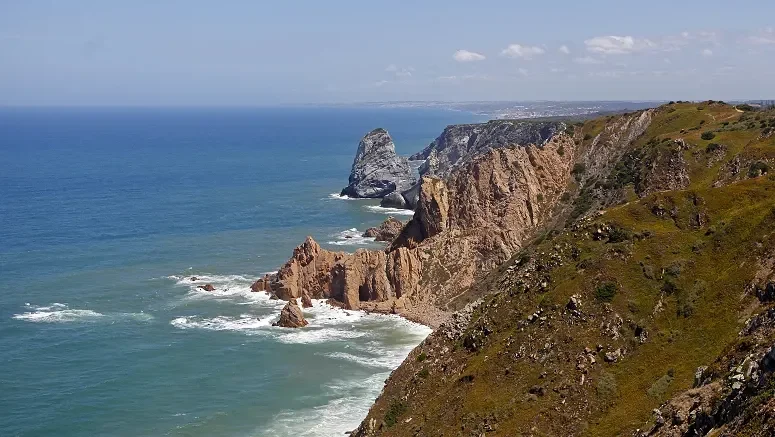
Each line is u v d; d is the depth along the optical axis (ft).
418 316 396.37
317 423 271.08
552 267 236.43
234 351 345.92
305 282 429.79
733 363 148.66
